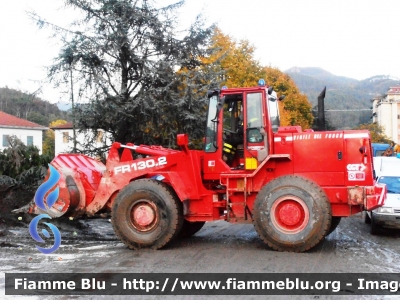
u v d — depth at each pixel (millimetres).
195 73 14320
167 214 8375
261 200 8125
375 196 7969
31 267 7078
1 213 10461
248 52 31453
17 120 47500
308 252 8031
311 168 8398
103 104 13383
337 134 8352
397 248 8648
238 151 9031
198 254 7969
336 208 8266
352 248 8578
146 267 7031
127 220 8523
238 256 7754
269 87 8773
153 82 14078
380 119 76375
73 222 11102
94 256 7863
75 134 14844
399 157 13461
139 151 9203
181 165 8812
